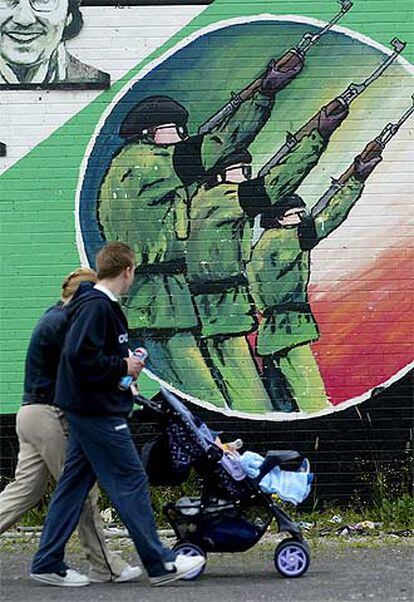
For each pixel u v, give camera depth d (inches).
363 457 562.9
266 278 562.3
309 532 535.2
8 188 560.7
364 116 563.2
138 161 562.3
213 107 562.3
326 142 562.3
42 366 434.0
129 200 562.3
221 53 562.3
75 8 561.0
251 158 562.3
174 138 561.9
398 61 564.1
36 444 434.0
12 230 560.7
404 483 561.6
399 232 562.3
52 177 561.6
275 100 562.9
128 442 412.2
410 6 563.8
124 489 411.2
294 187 562.3
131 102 561.9
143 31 561.9
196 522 438.9
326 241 562.3
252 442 561.9
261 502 441.7
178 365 562.3
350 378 562.9
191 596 405.4
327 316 562.3
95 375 402.6
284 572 439.5
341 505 561.6
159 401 561.0
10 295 559.8
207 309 562.3
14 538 527.5
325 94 563.2
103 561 430.0
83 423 409.1
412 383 562.9
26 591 416.5
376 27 563.8
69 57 561.0
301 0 564.1
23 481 437.7
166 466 434.6
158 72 561.6
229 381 562.9
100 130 561.6
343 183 562.3
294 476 439.5
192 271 562.3
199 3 561.9
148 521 414.3
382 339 562.3
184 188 562.3
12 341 559.5
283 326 562.3
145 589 417.7
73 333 402.9
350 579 437.1
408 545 507.8
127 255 414.6
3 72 561.0
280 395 562.3
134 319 561.9
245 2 562.3
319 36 563.8
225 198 562.9
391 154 562.3
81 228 561.9
